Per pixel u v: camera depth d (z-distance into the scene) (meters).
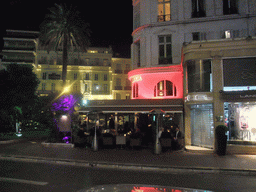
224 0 17.64
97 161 10.18
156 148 12.38
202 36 17.78
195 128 14.52
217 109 12.65
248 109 12.65
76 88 50.72
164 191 2.02
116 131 17.06
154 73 18.91
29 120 31.86
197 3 18.25
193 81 14.02
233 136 12.62
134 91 20.58
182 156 11.64
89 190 2.14
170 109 15.19
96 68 51.88
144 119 19.38
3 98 21.22
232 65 12.95
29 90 24.38
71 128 16.62
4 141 17.33
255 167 8.96
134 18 21.73
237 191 6.11
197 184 6.87
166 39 19.02
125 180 7.25
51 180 7.11
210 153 12.48
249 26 16.83
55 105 17.50
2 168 9.08
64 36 22.38
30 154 12.12
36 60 50.62
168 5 19.16
